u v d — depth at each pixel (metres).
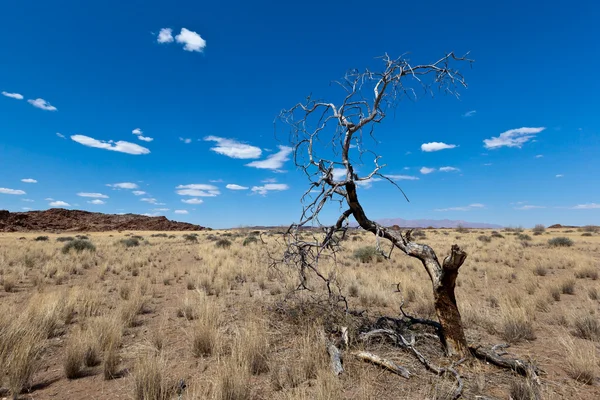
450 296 4.71
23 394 3.94
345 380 4.08
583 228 66.75
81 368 4.68
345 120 5.28
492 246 28.45
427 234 51.16
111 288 10.80
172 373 4.48
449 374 4.21
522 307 7.29
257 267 14.38
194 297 8.86
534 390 3.72
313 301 7.24
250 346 4.71
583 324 6.40
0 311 5.85
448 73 4.87
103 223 128.50
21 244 30.97
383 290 9.79
